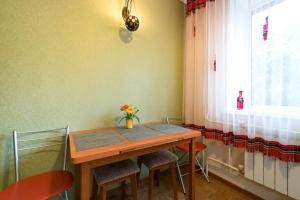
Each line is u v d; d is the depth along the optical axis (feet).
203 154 7.38
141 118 7.02
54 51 5.11
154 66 7.29
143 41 6.91
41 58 4.92
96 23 5.80
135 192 4.59
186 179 7.20
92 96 5.83
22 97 4.71
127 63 6.53
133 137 4.71
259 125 5.17
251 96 5.23
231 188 6.45
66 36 5.28
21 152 4.74
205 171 7.56
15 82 4.60
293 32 4.32
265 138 4.92
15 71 4.58
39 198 3.38
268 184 5.01
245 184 6.12
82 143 4.15
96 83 5.89
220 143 6.93
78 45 5.49
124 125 6.45
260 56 5.00
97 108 5.94
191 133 5.18
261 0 4.95
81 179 3.54
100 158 3.56
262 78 4.96
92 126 5.86
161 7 7.39
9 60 4.50
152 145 4.29
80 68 5.56
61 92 5.28
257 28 5.08
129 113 5.92
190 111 7.61
